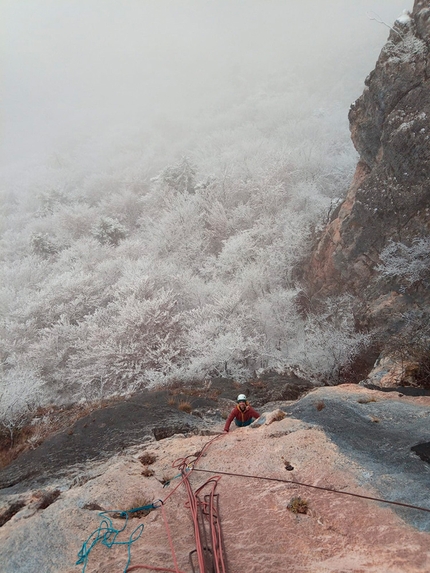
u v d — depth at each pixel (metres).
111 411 7.65
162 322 12.58
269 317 12.33
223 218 18.16
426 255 9.30
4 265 22.44
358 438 4.52
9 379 11.32
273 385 9.41
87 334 13.87
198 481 4.00
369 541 2.76
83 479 4.82
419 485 3.32
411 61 9.98
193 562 2.87
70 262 20.34
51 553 3.25
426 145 9.39
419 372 7.65
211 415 7.60
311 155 20.61
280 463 4.07
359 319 10.55
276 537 2.98
